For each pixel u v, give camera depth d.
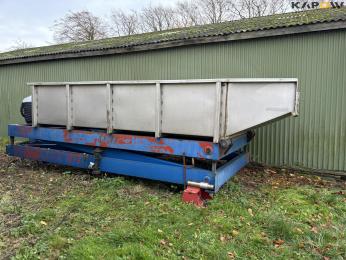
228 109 4.32
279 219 3.90
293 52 6.29
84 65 8.90
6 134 10.71
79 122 5.56
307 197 4.86
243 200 4.57
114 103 5.16
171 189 5.05
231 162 5.20
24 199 4.67
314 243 3.51
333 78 6.02
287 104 4.03
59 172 6.11
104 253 3.17
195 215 4.05
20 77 10.20
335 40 5.92
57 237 3.44
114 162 5.35
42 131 6.08
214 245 3.39
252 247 3.42
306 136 6.32
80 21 27.81
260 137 6.72
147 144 4.94
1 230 3.66
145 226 3.75
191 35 7.21
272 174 6.20
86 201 4.55
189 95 4.50
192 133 4.54
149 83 4.77
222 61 6.97
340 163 6.08
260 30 6.38
